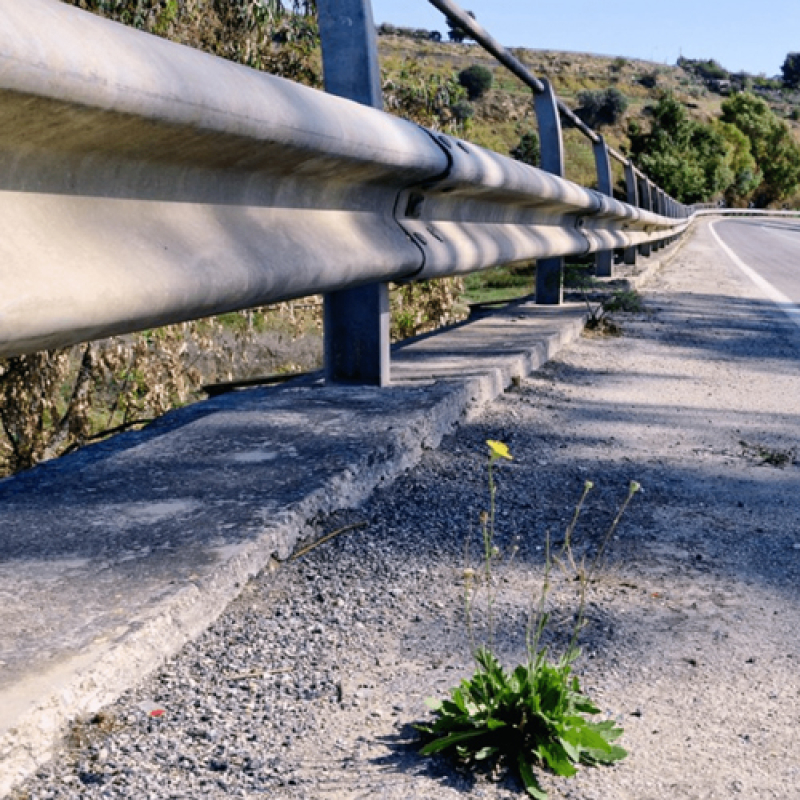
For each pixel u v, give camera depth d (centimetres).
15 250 173
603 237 894
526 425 413
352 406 363
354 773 153
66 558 212
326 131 275
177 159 225
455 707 164
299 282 281
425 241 393
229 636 199
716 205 9250
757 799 148
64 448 584
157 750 157
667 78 17262
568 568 250
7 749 145
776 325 883
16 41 154
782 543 277
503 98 9962
